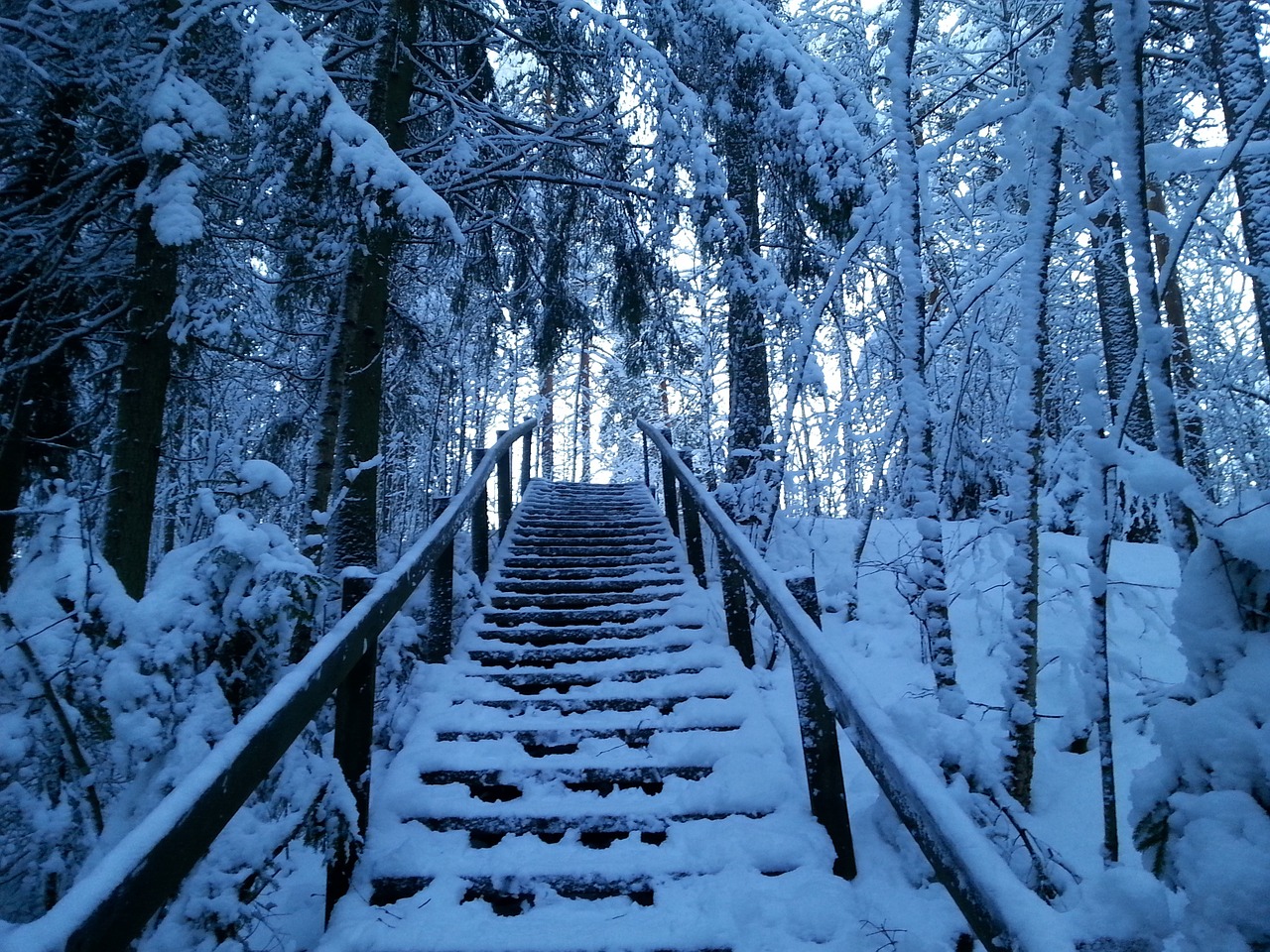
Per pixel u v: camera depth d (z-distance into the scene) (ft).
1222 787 4.36
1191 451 26.27
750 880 8.09
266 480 10.54
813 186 20.48
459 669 13.60
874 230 13.84
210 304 18.30
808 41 35.81
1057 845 8.71
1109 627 14.89
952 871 5.01
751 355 26.66
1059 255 24.17
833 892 7.74
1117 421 7.27
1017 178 9.75
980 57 32.35
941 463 14.16
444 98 22.34
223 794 5.51
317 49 21.57
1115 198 9.81
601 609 16.34
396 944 7.31
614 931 7.50
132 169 16.83
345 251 19.27
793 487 24.13
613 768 10.34
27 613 7.72
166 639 7.97
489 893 8.31
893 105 10.05
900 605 17.34
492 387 49.39
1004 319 21.85
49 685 7.39
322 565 17.42
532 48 23.08
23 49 14.71
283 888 8.43
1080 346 27.99
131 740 7.44
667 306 27.58
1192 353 28.09
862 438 22.82
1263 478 28.76
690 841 8.89
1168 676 12.59
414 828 9.17
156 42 15.39
